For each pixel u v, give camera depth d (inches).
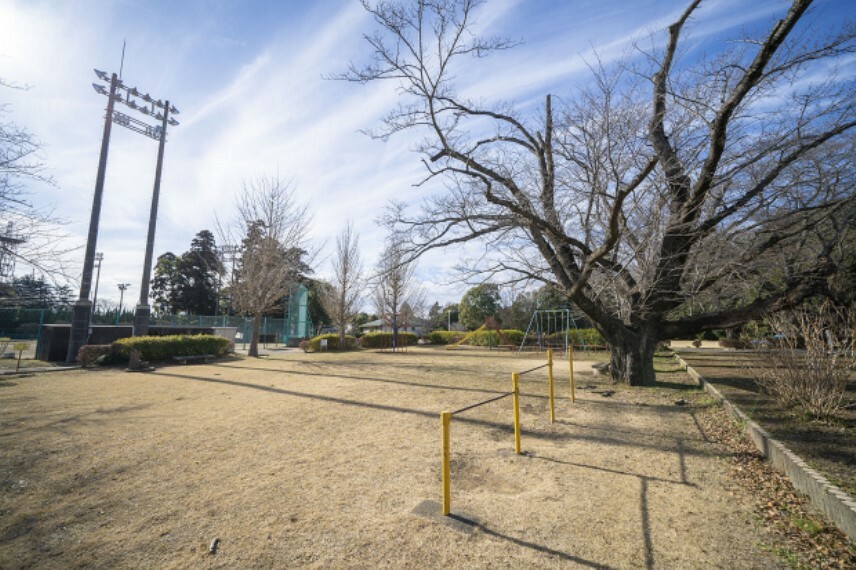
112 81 676.7
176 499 154.6
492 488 167.8
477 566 113.8
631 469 187.9
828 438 194.7
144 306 716.7
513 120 439.2
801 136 319.3
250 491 162.1
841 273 350.6
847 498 129.6
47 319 956.6
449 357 819.4
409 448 216.7
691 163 340.8
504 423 270.8
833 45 279.3
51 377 472.1
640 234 382.9
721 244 350.0
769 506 147.5
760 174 346.3
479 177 343.0
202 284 1941.4
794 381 250.5
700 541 126.2
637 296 416.8
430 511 145.3
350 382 442.0
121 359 588.1
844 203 310.3
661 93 341.1
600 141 337.4
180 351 658.8
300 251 895.1
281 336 1478.8
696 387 403.5
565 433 247.9
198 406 313.4
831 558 114.7
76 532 130.8
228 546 123.2
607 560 116.8
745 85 263.1
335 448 215.8
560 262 429.7
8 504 149.0
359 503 152.2
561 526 135.8
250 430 247.9
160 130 772.0
